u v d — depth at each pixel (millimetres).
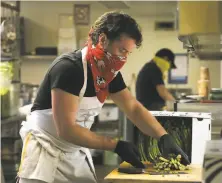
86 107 1968
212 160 1455
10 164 4617
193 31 1809
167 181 1718
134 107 2133
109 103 5805
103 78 1905
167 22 6547
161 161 1942
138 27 1818
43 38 6758
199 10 1802
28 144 2062
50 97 1993
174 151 1990
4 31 4645
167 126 2174
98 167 5574
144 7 6531
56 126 1854
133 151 1911
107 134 5844
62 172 2039
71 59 1875
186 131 2139
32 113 2113
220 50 2672
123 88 2145
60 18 6719
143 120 2105
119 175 1791
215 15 1788
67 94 1838
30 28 6773
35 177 1994
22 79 6793
